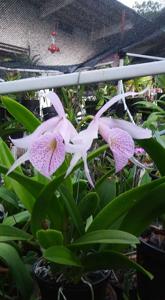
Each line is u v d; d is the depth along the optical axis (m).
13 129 0.86
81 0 0.70
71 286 0.33
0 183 0.55
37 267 0.37
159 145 0.35
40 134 0.24
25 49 1.03
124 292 0.42
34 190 0.32
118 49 0.85
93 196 0.36
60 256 0.29
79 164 0.28
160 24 0.73
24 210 0.49
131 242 0.28
